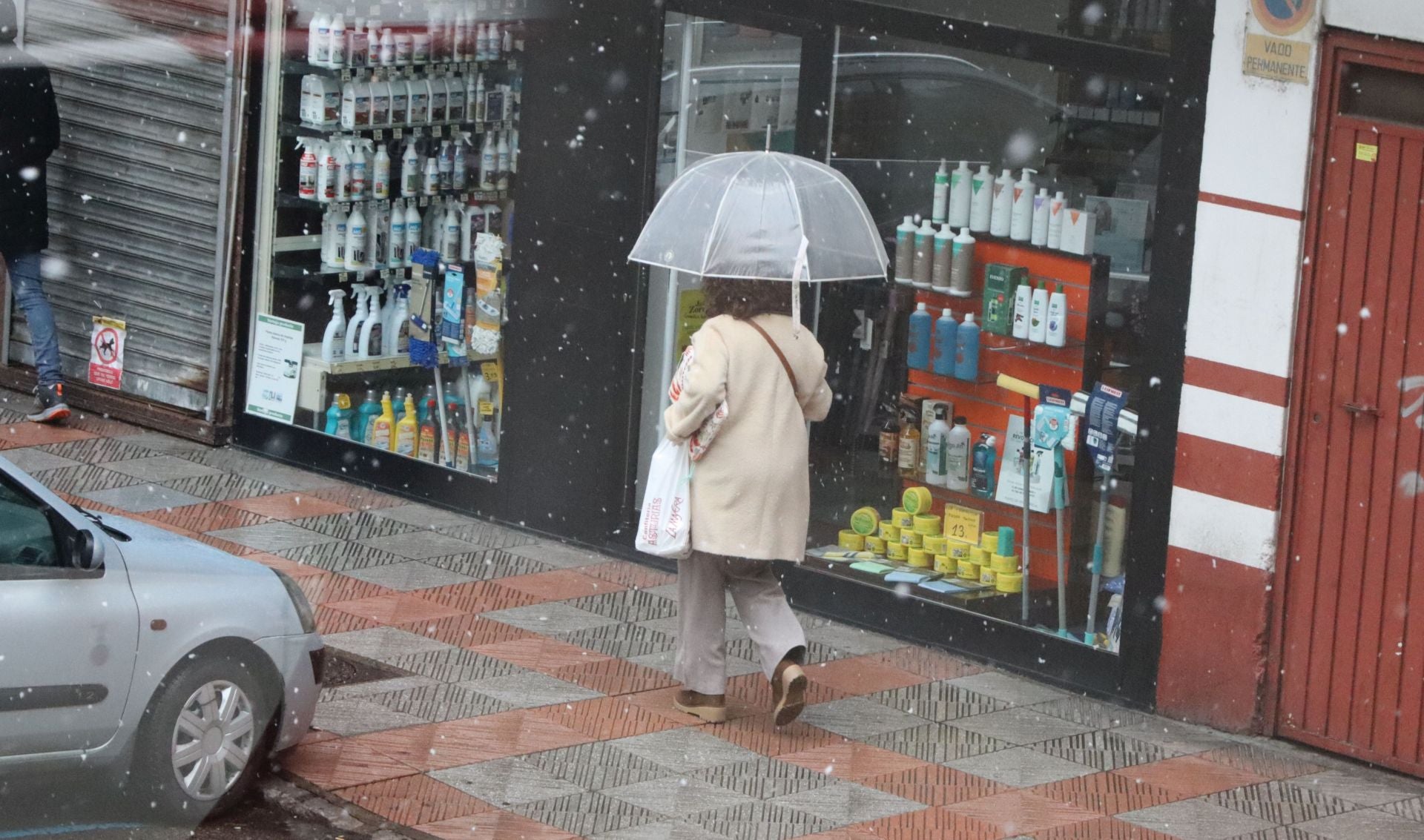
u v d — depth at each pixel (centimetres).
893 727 960
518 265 1235
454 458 1305
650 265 1191
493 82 1252
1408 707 921
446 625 1069
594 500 1220
